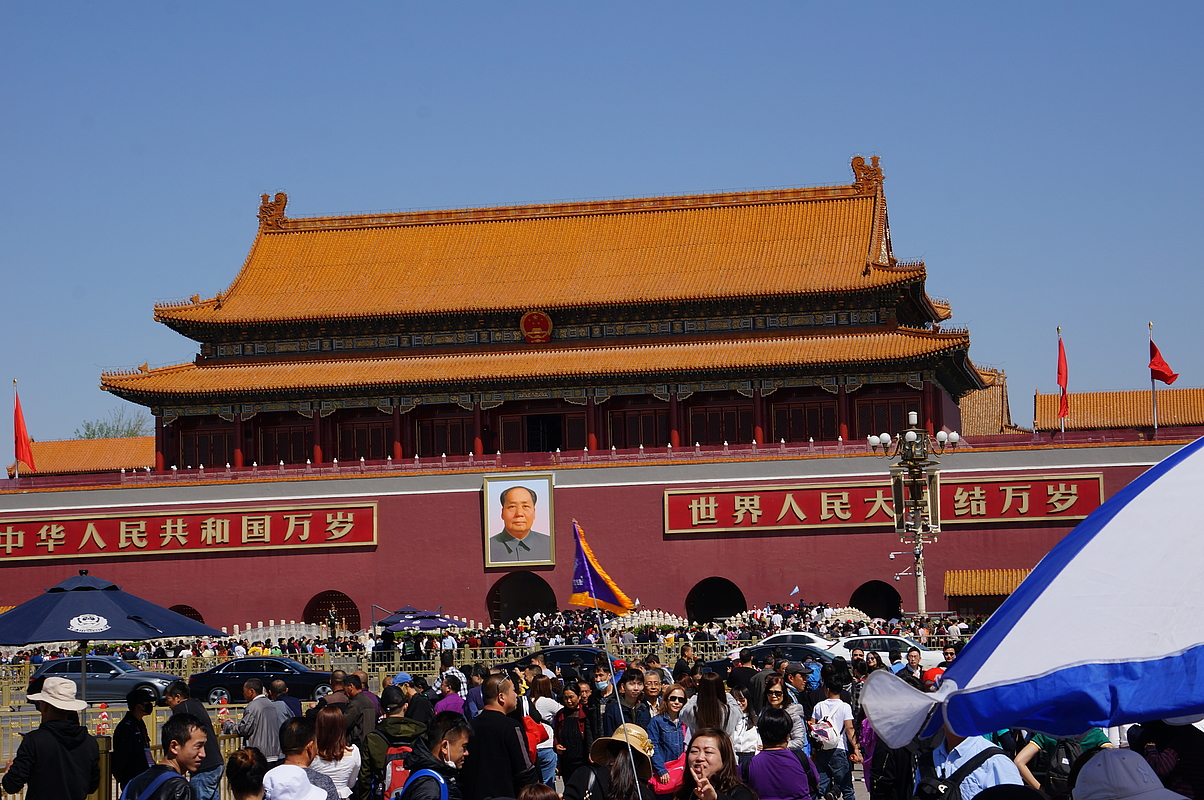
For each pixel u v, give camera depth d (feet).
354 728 90.48
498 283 324.19
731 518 283.18
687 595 282.97
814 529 280.31
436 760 66.23
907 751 64.80
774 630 226.58
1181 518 42.29
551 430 321.11
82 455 408.05
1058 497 273.13
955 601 270.87
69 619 93.56
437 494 293.43
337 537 294.66
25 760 62.85
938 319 349.41
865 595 302.86
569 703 83.20
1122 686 38.88
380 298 325.01
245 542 296.92
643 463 287.89
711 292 307.37
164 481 301.63
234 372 321.11
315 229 352.90
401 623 237.66
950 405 336.70
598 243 333.21
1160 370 285.02
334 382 309.63
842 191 333.21
